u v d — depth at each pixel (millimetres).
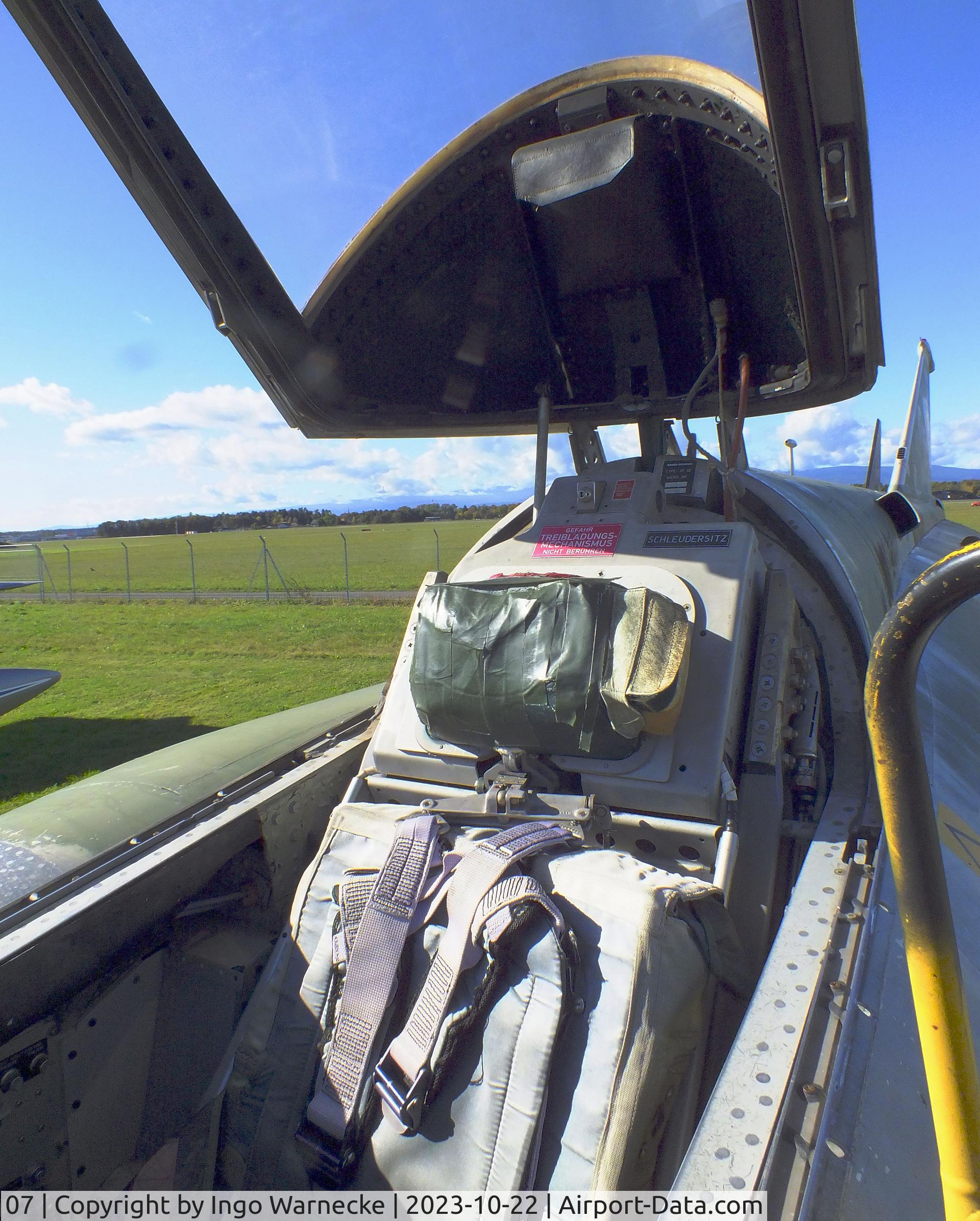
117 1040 1697
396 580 32531
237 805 1934
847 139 1541
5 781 7422
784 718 1878
